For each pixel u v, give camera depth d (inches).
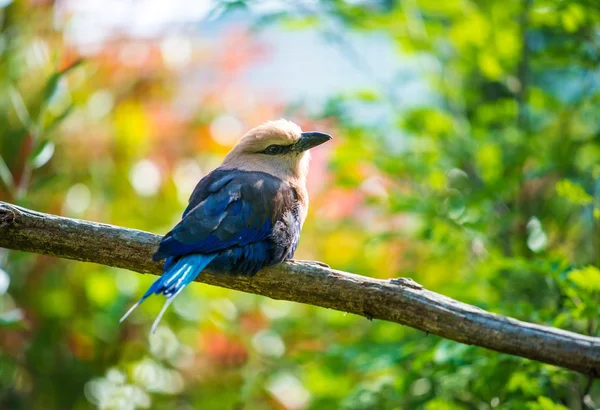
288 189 363.6
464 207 438.9
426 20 525.0
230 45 553.3
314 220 554.9
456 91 528.1
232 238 328.2
